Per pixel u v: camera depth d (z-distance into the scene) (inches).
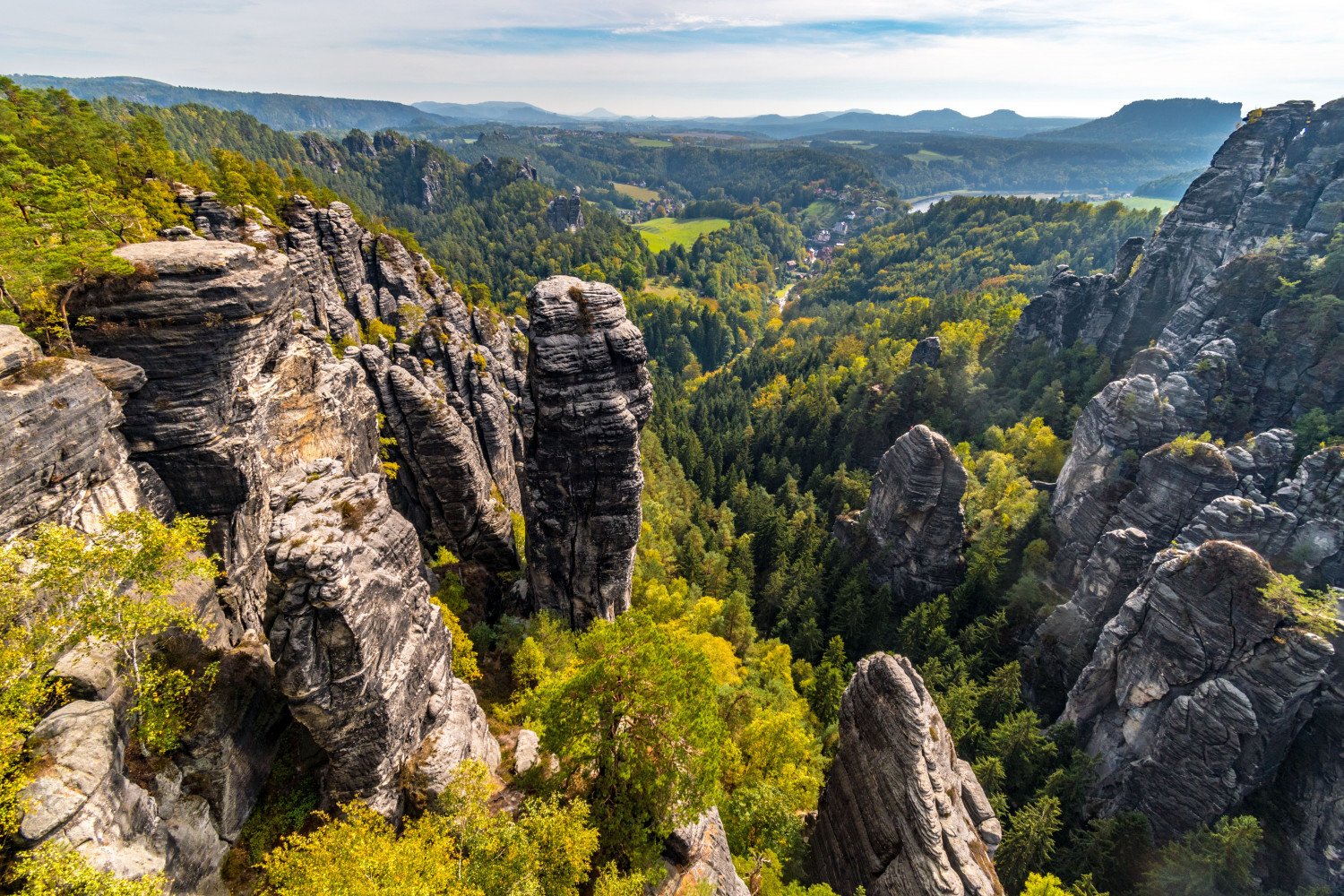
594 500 1846.7
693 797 1087.6
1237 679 1786.4
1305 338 2874.0
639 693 1101.1
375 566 1055.0
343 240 3417.8
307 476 1134.4
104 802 749.9
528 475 1879.9
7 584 828.6
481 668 1732.3
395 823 1073.5
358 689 976.3
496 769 1291.8
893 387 4805.6
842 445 4778.5
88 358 1127.0
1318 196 3464.6
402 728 1085.8
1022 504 3211.1
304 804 1067.3
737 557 3607.3
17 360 924.6
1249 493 2370.8
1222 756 1775.3
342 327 2992.1
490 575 2292.1
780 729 1760.6
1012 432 3959.2
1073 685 2463.1
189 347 1205.7
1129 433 2812.5
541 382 1720.0
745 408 6151.6
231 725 1020.5
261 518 1375.5
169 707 927.7
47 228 1302.9
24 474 894.4
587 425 1747.0
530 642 1667.1
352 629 957.2
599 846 1115.9
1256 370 2967.5
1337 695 1717.5
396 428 2155.5
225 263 1252.5
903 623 2950.3
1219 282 3314.5
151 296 1171.9
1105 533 2571.4
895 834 1467.8
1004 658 2751.0
